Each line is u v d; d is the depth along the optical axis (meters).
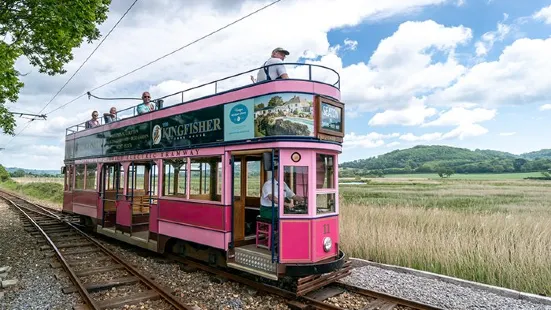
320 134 5.73
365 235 9.02
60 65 11.36
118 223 9.98
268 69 6.38
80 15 8.74
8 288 6.18
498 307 5.34
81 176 12.85
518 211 14.09
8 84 10.22
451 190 27.70
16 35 9.27
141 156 9.10
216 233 6.61
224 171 6.52
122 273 7.11
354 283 6.44
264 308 5.27
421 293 5.93
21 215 16.38
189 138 7.46
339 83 6.57
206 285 6.27
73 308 5.21
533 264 6.73
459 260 7.27
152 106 9.96
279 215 5.58
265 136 5.80
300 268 5.43
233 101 6.45
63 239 10.57
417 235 8.80
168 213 7.97
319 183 5.94
